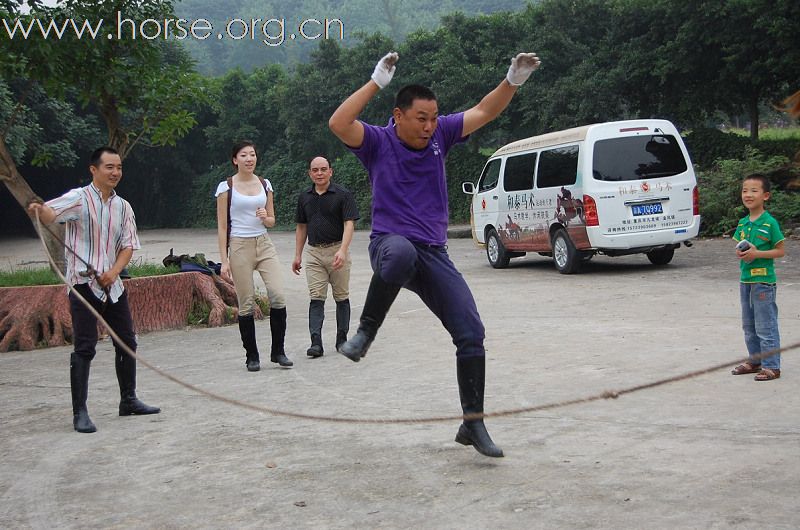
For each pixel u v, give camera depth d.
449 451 4.78
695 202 13.79
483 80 28.02
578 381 6.34
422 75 31.39
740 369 6.32
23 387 7.26
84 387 5.67
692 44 22.06
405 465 4.55
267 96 41.88
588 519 3.63
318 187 8.16
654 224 13.58
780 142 21.61
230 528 3.77
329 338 9.20
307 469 4.57
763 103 24.88
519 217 15.48
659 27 23.44
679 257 15.80
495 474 4.31
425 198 4.48
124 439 5.38
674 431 4.91
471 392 4.49
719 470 4.18
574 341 8.04
